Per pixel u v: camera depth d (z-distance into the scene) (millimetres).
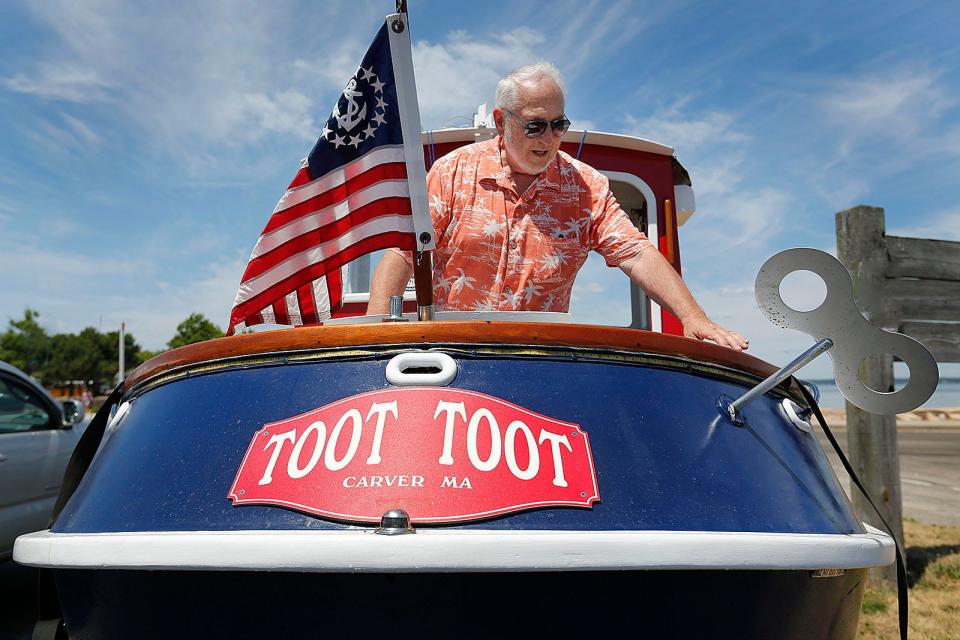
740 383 1842
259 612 1352
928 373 1777
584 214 2584
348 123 2021
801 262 1824
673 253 4055
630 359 1665
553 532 1329
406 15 1956
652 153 4121
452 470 1399
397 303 1896
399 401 1501
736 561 1354
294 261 2055
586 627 1344
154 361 1897
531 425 1491
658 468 1514
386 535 1276
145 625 1433
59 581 1647
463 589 1317
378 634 1322
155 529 1466
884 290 5504
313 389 1570
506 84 2408
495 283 2484
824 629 1632
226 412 1608
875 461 5348
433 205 2484
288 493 1413
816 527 1633
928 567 5504
